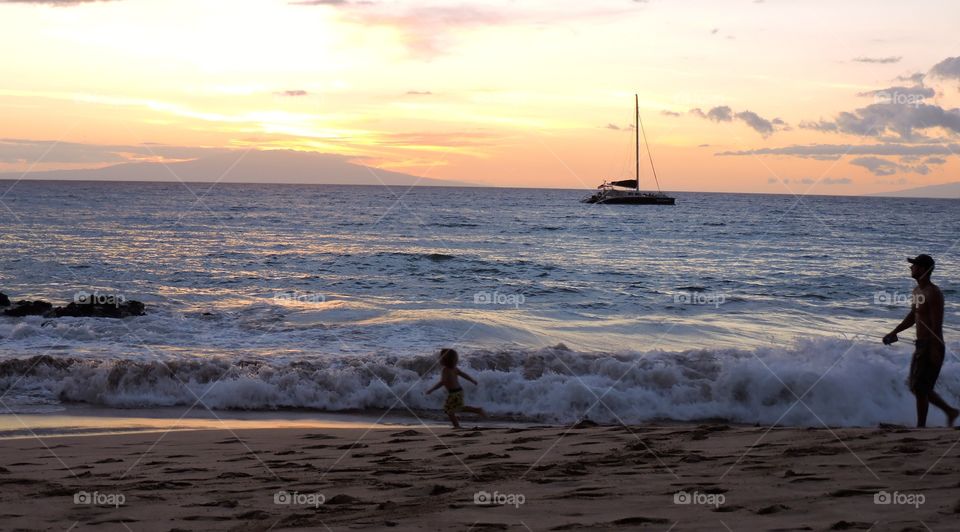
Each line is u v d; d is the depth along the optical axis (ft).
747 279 100.53
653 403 39.73
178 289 83.46
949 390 41.47
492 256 123.95
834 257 132.87
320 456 24.82
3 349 48.85
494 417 37.93
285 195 480.64
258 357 46.88
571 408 39.29
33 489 19.60
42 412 35.88
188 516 16.47
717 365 43.65
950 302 81.20
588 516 15.62
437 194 627.87
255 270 100.68
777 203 492.13
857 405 39.34
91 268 98.63
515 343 55.26
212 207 282.15
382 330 58.13
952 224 255.50
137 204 291.79
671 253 136.15
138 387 39.91
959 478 18.39
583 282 94.68
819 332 63.00
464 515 15.99
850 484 17.97
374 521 15.65
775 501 16.47
